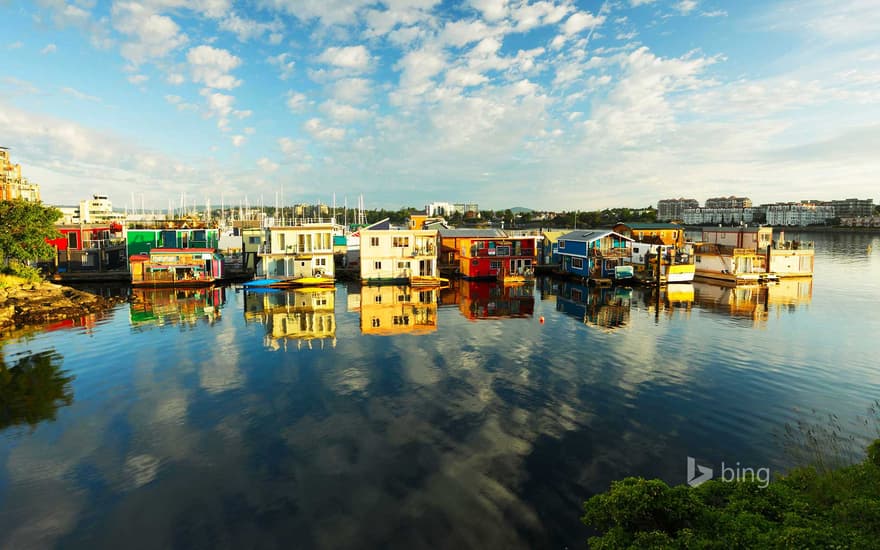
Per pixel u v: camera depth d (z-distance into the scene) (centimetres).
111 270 7419
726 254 7275
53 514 1600
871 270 8588
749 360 3250
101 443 2089
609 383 2823
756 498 1229
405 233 6938
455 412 2409
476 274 7494
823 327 4216
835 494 1220
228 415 2375
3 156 11731
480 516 1588
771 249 7438
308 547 1445
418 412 2408
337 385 2791
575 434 2167
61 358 3288
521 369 3080
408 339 3838
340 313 4888
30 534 1504
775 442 2089
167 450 2028
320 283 6588
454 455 1983
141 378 2906
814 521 1084
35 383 2812
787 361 3228
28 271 5450
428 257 6969
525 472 1853
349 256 8569
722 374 2970
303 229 6656
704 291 6394
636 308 5159
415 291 6381
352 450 2025
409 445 2067
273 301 5559
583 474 1839
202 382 2839
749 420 2308
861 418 2327
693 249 7681
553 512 1605
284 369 3083
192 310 5016
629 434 2169
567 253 7775
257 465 1908
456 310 5072
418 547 1442
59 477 1823
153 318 4609
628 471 1859
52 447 2056
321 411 2423
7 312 4422
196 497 1697
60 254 7156
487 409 2447
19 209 5303
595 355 3391
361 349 3544
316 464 1914
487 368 3102
